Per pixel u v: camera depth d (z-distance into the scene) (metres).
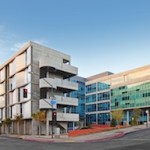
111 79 110.12
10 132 72.38
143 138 37.06
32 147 28.75
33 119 60.72
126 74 103.94
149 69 94.81
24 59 65.62
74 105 65.44
